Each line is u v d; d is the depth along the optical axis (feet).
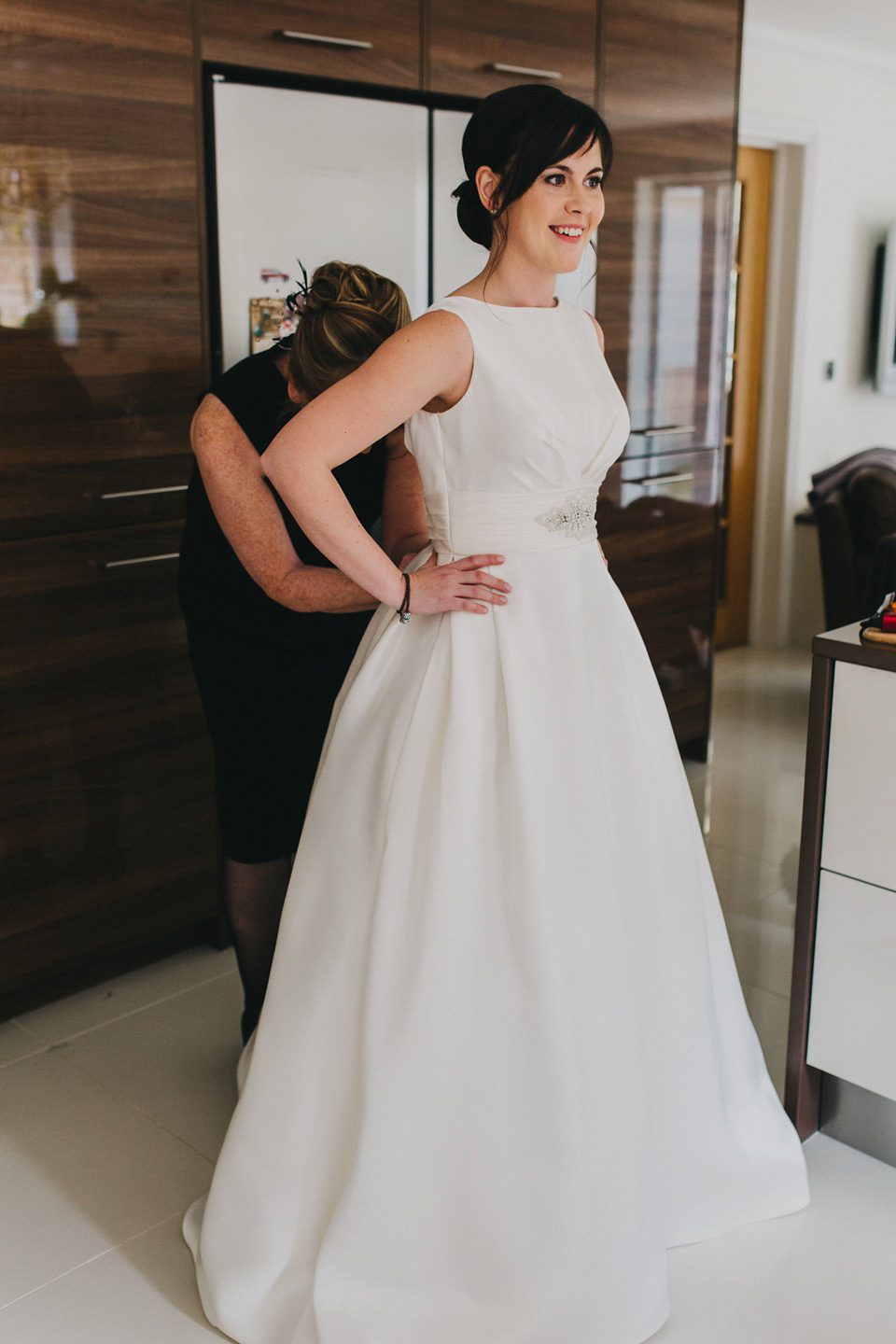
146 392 7.34
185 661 7.86
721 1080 5.62
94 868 7.69
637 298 10.46
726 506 17.08
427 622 5.09
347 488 6.01
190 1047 7.32
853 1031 5.88
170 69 7.07
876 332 18.22
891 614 5.50
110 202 6.95
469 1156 4.79
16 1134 6.49
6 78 6.39
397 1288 4.85
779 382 16.96
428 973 4.73
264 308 7.86
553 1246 4.74
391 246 8.45
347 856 5.08
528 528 4.97
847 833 5.66
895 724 5.37
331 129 7.93
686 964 5.37
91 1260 5.55
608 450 5.15
